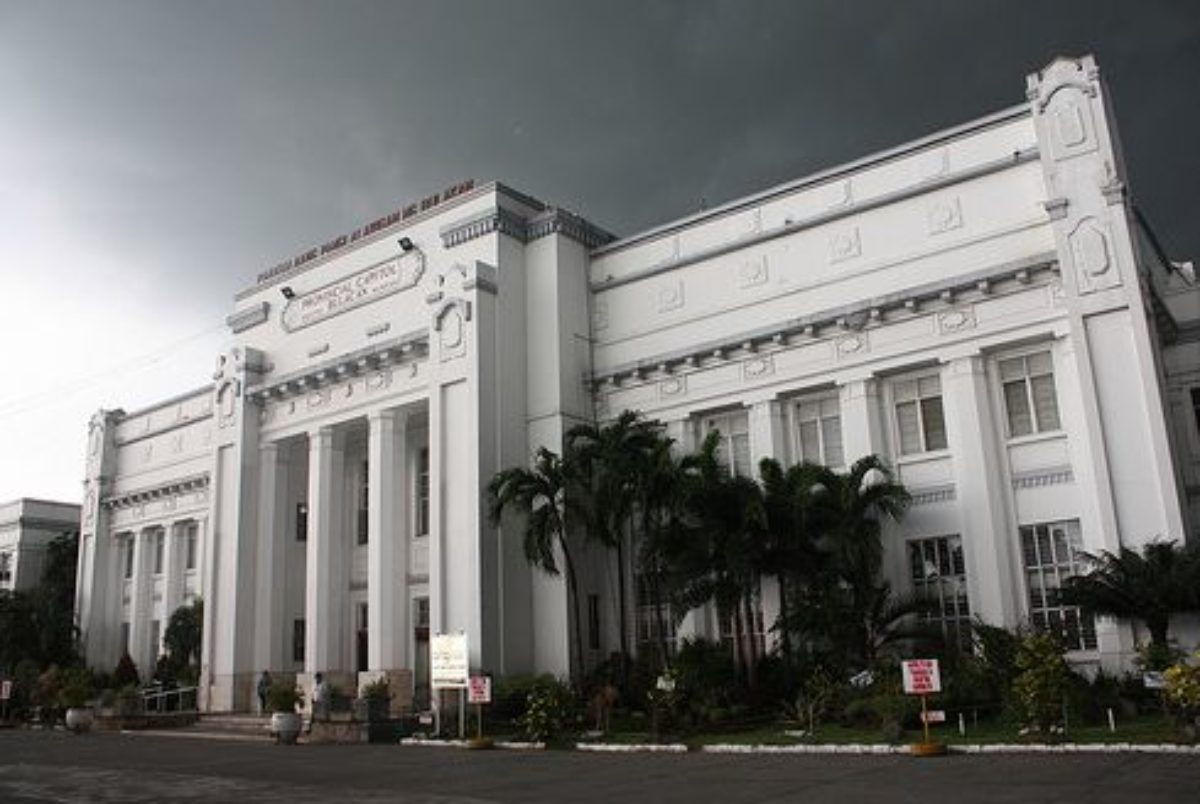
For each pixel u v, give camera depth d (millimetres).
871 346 25234
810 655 22953
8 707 39000
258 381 36281
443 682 24406
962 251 24328
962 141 24953
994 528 22734
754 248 27875
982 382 23656
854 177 26609
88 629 46031
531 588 28344
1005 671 19172
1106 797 11000
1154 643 18641
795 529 22734
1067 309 21891
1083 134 22281
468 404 28656
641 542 26859
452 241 31281
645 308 29734
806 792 12664
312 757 21453
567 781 15219
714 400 27734
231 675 33625
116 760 21891
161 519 44812
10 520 55719
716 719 21766
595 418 29859
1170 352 25391
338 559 33625
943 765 14633
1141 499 20250
